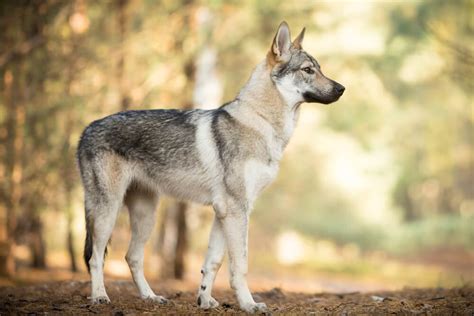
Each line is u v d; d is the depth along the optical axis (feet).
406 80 115.65
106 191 32.07
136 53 58.03
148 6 59.93
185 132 32.01
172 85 60.03
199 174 31.55
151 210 34.17
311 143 111.14
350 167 134.82
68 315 28.40
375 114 93.25
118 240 84.53
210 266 31.22
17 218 58.03
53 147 55.01
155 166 32.48
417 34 84.79
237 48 65.10
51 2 53.52
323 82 32.30
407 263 131.54
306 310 30.58
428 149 149.48
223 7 60.85
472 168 162.30
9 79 52.44
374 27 86.28
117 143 32.32
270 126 31.32
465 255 141.38
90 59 55.88
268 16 62.59
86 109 54.80
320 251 133.80
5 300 32.96
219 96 67.77
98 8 59.11
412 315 28.40
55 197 56.49
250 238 131.75
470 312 28.73
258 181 30.89
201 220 75.15
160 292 39.88
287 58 32.07
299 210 134.72
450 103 134.62
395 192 163.63
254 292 39.78
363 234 146.00
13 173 52.65
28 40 54.80
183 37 59.88
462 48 65.62
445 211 182.19
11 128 52.54
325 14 67.15
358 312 29.27
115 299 33.60
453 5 92.58
